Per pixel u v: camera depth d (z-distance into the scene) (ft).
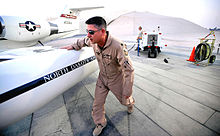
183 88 7.75
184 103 6.14
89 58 7.04
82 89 7.79
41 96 4.28
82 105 6.11
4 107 3.26
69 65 5.49
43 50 5.34
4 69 3.28
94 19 2.80
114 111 5.59
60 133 4.40
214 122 4.80
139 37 17.71
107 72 3.75
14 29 7.99
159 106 5.91
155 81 8.86
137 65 12.96
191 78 9.39
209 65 12.92
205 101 6.29
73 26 14.84
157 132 4.36
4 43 8.66
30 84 3.84
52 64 4.64
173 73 10.48
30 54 4.55
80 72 6.31
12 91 3.39
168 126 4.63
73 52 5.80
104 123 4.26
